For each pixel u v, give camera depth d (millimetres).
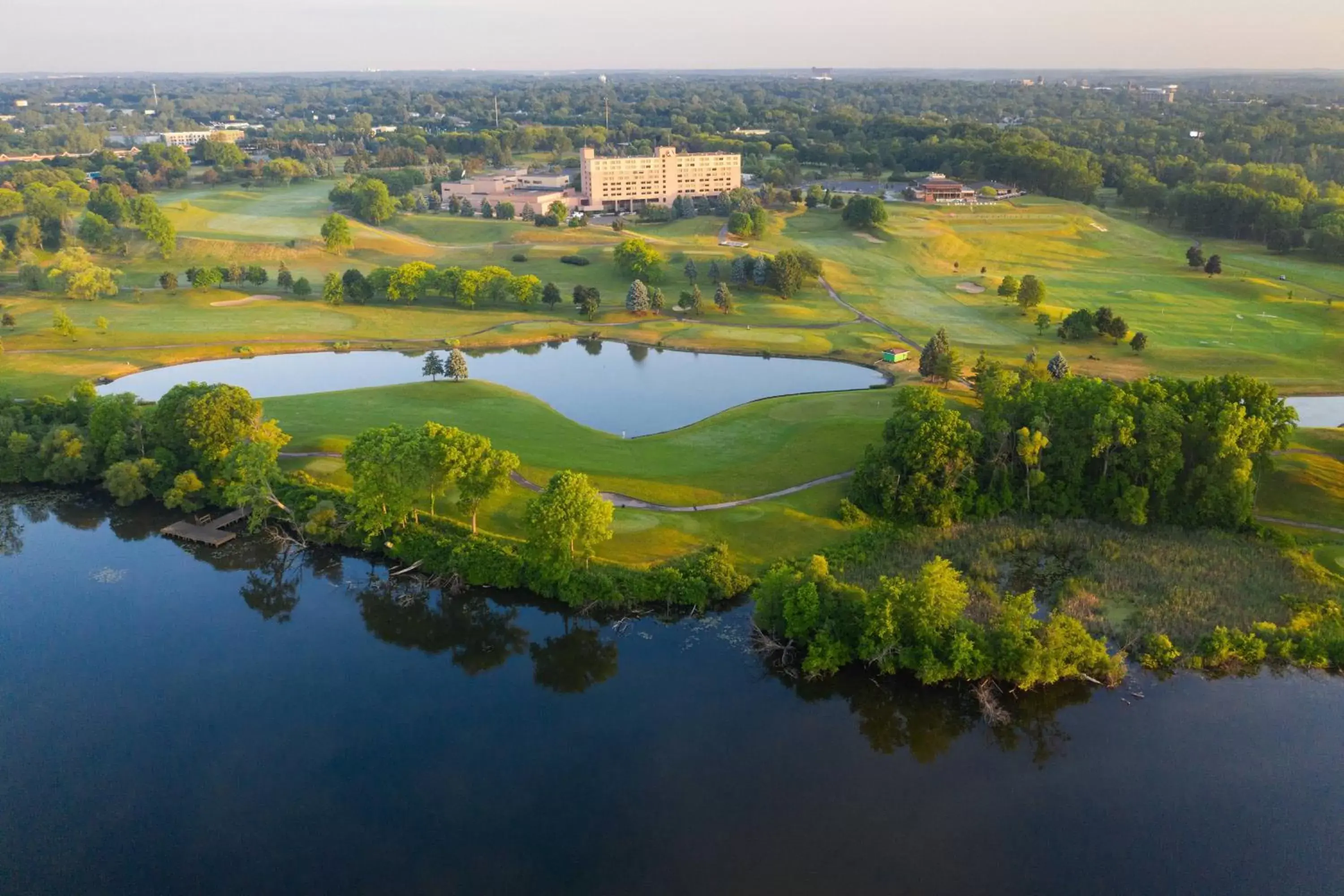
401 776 63594
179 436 107188
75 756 65438
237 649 78875
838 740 67375
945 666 70750
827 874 55312
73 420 117188
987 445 100000
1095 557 89312
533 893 54031
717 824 59250
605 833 58438
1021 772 64125
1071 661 71125
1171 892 54250
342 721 69562
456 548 88688
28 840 58469
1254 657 74000
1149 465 94125
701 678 74312
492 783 62875
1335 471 104750
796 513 97500
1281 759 64625
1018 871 55688
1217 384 98312
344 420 123688
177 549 95938
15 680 73938
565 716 69938
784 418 126188
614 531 92375
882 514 97062
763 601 77000
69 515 103250
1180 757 65125
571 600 82812
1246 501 91938
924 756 65812
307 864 56375
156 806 61062
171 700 71812
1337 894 54094
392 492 89562
